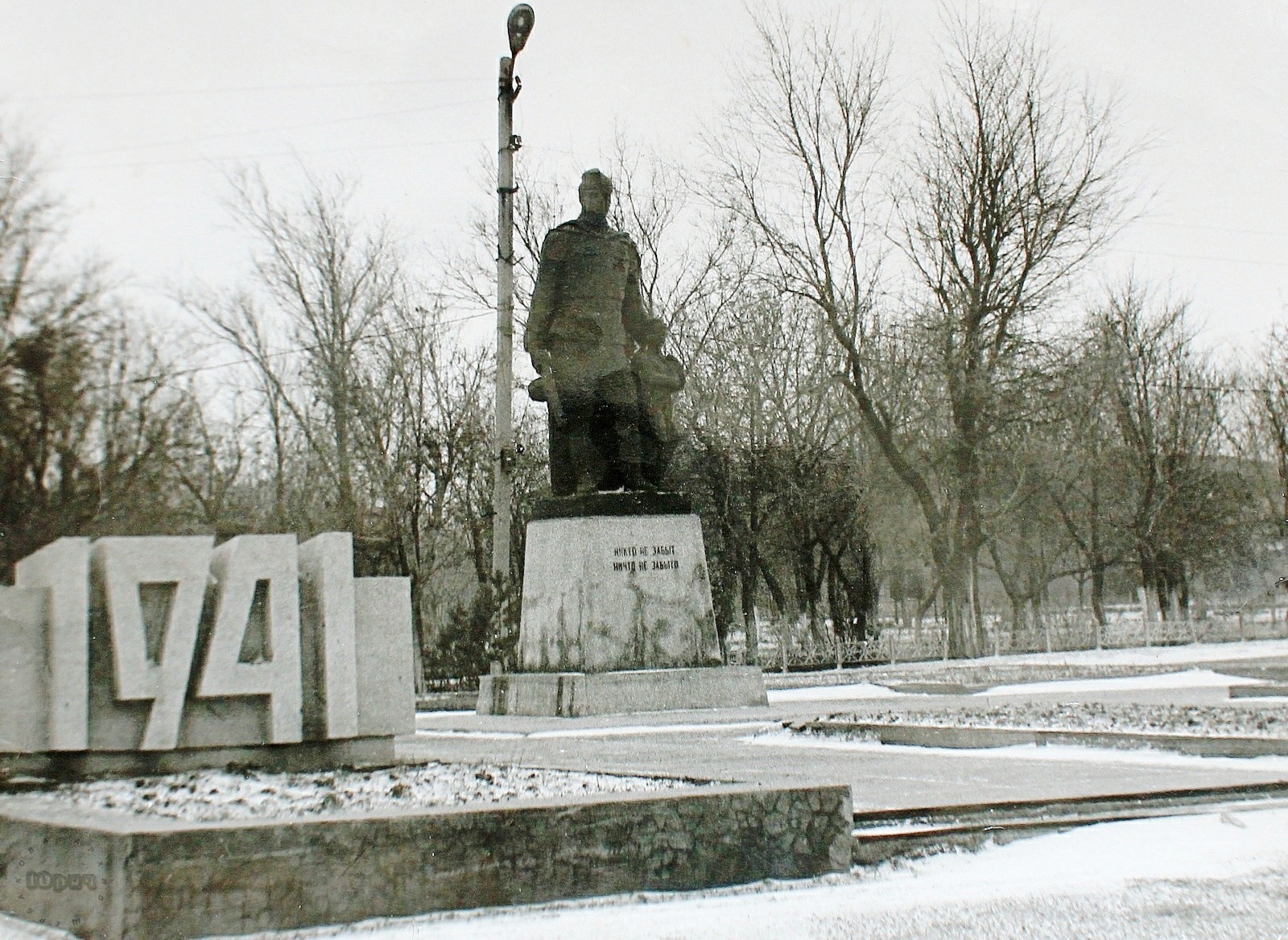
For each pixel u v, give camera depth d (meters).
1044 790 8.09
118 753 7.30
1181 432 45.19
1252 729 11.77
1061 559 52.62
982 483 38.84
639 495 16.30
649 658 15.91
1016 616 46.94
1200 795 8.22
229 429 30.27
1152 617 46.88
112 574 7.25
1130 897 5.73
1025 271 35.38
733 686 15.81
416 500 32.09
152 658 7.39
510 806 5.49
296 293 31.41
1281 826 7.49
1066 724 13.00
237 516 29.38
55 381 20.59
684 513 16.44
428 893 5.24
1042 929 5.14
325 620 7.97
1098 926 5.21
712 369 35.31
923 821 7.17
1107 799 7.88
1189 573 49.28
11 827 5.51
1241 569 50.53
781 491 34.84
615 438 16.55
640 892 5.67
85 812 5.54
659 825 5.76
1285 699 17.05
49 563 7.25
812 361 36.94
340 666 7.95
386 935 4.93
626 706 15.27
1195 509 45.50
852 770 9.23
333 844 5.10
